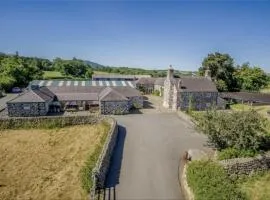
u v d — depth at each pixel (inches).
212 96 2351.1
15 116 1980.8
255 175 992.9
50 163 1102.4
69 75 5600.4
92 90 2522.1
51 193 848.3
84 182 890.1
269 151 1074.7
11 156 1185.4
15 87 3476.9
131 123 1766.7
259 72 3902.6
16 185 909.8
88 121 1734.7
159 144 1331.2
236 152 1018.7
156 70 7564.0
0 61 5339.6
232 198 722.2
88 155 1186.0
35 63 6304.1
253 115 1059.9
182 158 1150.3
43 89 2284.7
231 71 3496.6
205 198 697.6
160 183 916.0
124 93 2367.1
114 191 853.2
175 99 2294.5
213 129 1083.9
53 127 1665.8
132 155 1170.6
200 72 3563.0
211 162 919.7
